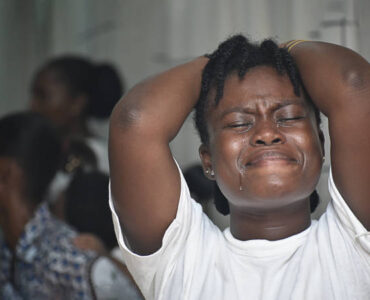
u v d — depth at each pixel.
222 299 2.14
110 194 2.24
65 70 4.86
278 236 2.18
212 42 4.43
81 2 5.56
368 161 2.03
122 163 2.17
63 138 4.00
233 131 2.12
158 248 2.24
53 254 3.04
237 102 2.12
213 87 2.21
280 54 2.17
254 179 2.07
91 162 4.07
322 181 3.17
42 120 3.37
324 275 2.10
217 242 2.26
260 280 2.15
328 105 2.08
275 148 2.07
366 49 3.06
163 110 2.18
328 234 2.14
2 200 3.21
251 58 2.17
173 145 4.45
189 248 2.22
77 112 4.83
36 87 4.88
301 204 2.17
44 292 3.04
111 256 3.15
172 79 2.23
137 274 2.25
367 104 2.02
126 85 5.10
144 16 4.96
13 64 6.06
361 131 2.03
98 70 4.90
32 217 3.20
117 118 2.18
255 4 3.98
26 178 3.23
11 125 3.30
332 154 2.09
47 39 5.91
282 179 2.05
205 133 2.23
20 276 3.11
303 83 2.15
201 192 3.48
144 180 2.16
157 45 4.86
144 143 2.15
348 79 2.04
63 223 3.19
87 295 2.97
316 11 3.43
